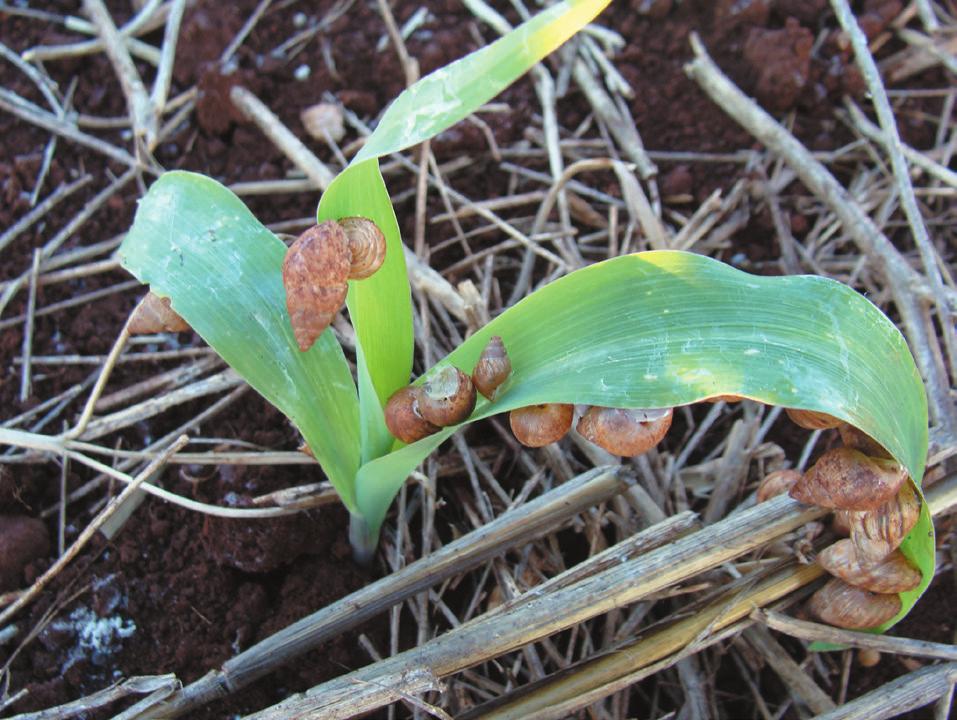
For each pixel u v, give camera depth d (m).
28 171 0.24
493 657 0.17
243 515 0.19
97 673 0.19
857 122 0.27
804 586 0.18
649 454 0.21
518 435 0.15
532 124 0.27
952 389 0.22
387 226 0.14
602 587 0.17
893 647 0.17
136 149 0.25
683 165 0.26
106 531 0.20
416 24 0.27
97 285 0.23
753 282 0.14
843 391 0.13
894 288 0.23
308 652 0.19
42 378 0.22
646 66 0.27
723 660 0.20
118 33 0.26
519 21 0.28
